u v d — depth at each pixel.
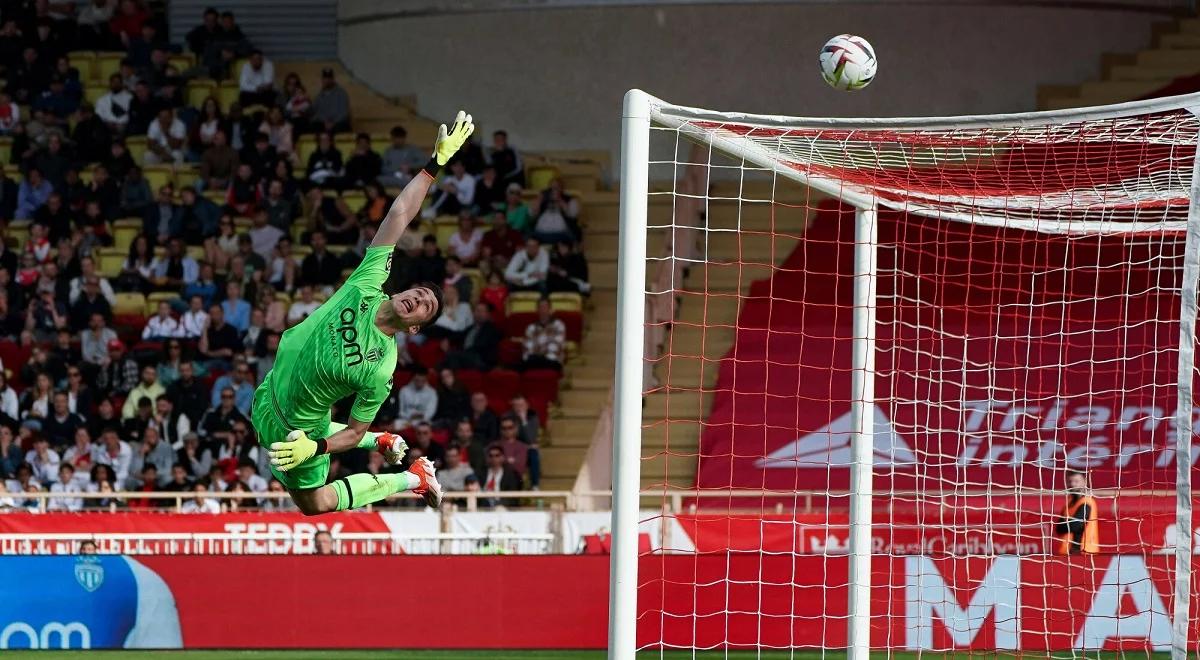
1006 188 35.59
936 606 46.66
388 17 83.19
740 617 47.50
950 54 77.62
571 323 70.81
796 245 74.81
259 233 73.75
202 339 66.88
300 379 26.41
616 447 28.56
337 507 28.33
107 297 70.19
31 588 48.84
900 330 65.62
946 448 60.88
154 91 81.50
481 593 48.81
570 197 75.31
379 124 81.81
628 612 28.23
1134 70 76.44
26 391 64.44
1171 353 62.72
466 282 69.25
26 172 77.56
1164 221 37.78
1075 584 46.56
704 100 79.00
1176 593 25.44
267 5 86.56
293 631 48.84
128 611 48.88
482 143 81.31
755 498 63.09
